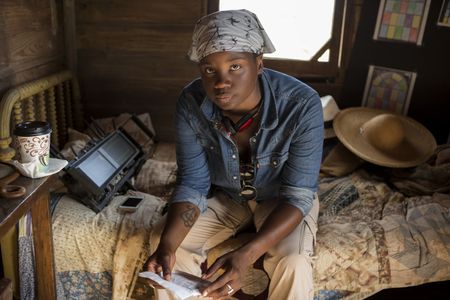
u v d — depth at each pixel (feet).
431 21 8.14
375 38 8.69
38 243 5.08
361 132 7.86
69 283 5.60
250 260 4.29
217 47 4.09
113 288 5.36
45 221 4.97
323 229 5.72
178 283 4.14
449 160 7.43
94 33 8.98
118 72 9.21
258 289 5.48
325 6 9.89
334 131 7.88
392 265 5.44
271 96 4.67
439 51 8.19
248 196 5.22
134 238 5.35
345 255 5.38
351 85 9.05
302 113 4.62
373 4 8.59
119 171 6.44
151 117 9.45
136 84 9.28
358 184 7.09
